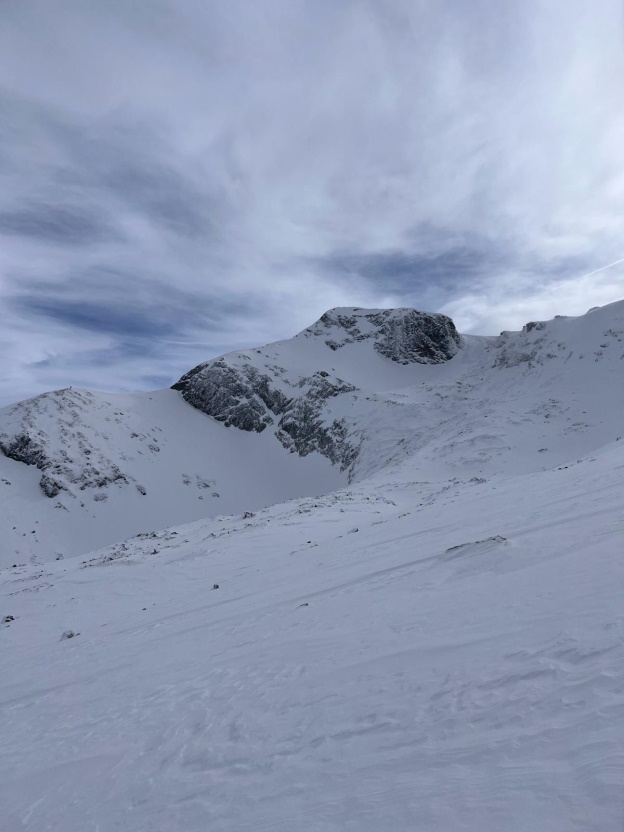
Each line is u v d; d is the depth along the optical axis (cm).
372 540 1886
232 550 2656
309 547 2328
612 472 1611
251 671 802
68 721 850
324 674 685
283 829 394
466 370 13112
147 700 829
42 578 3017
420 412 9662
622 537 846
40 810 570
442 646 636
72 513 8419
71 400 11106
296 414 12300
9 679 1297
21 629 1936
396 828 349
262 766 507
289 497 9769
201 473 10612
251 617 1220
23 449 9444
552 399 6700
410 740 455
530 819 314
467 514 1802
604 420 5709
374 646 724
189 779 535
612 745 354
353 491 4712
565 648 516
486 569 940
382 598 980
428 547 1376
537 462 4953
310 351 15662
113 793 558
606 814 295
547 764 360
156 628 1460
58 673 1232
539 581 762
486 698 477
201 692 780
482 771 377
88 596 2267
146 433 11500
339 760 466
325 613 1012
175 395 14112
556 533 1033
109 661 1210
